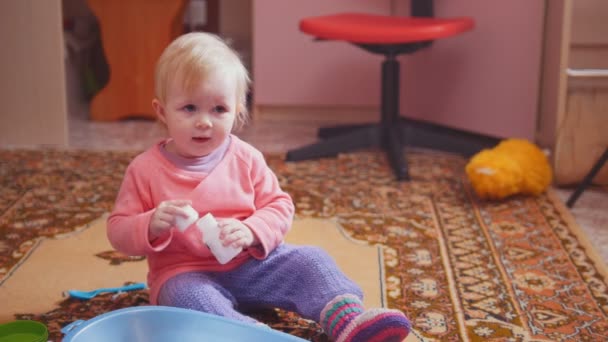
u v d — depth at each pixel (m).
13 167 2.24
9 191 2.01
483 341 1.22
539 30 2.37
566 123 2.14
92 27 3.38
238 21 3.55
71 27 3.29
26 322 1.14
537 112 2.43
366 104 2.96
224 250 1.13
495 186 1.95
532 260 1.58
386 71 2.41
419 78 2.75
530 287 1.45
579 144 2.13
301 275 1.20
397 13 2.81
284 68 2.95
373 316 1.08
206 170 1.22
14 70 2.48
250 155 1.27
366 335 1.08
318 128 2.87
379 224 1.80
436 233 1.74
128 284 1.44
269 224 1.21
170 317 1.07
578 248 1.65
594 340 1.24
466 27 2.28
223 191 1.22
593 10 2.25
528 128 2.45
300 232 1.74
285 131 2.84
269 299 1.23
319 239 1.69
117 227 1.18
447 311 1.33
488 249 1.64
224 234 1.13
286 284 1.21
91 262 1.54
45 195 1.98
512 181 1.96
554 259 1.59
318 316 1.16
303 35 2.91
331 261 1.22
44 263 1.53
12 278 1.45
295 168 2.29
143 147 2.54
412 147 2.58
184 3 2.96
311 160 2.38
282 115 3.04
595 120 2.14
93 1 2.92
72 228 1.74
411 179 2.19
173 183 1.21
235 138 1.29
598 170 1.93
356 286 1.19
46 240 1.66
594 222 1.86
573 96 2.15
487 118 2.56
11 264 1.52
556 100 2.18
